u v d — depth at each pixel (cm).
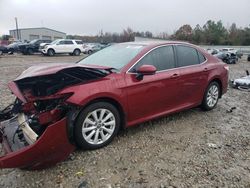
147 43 521
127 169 373
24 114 404
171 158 404
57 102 378
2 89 847
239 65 2336
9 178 351
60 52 2898
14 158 321
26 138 370
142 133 486
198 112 619
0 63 1920
